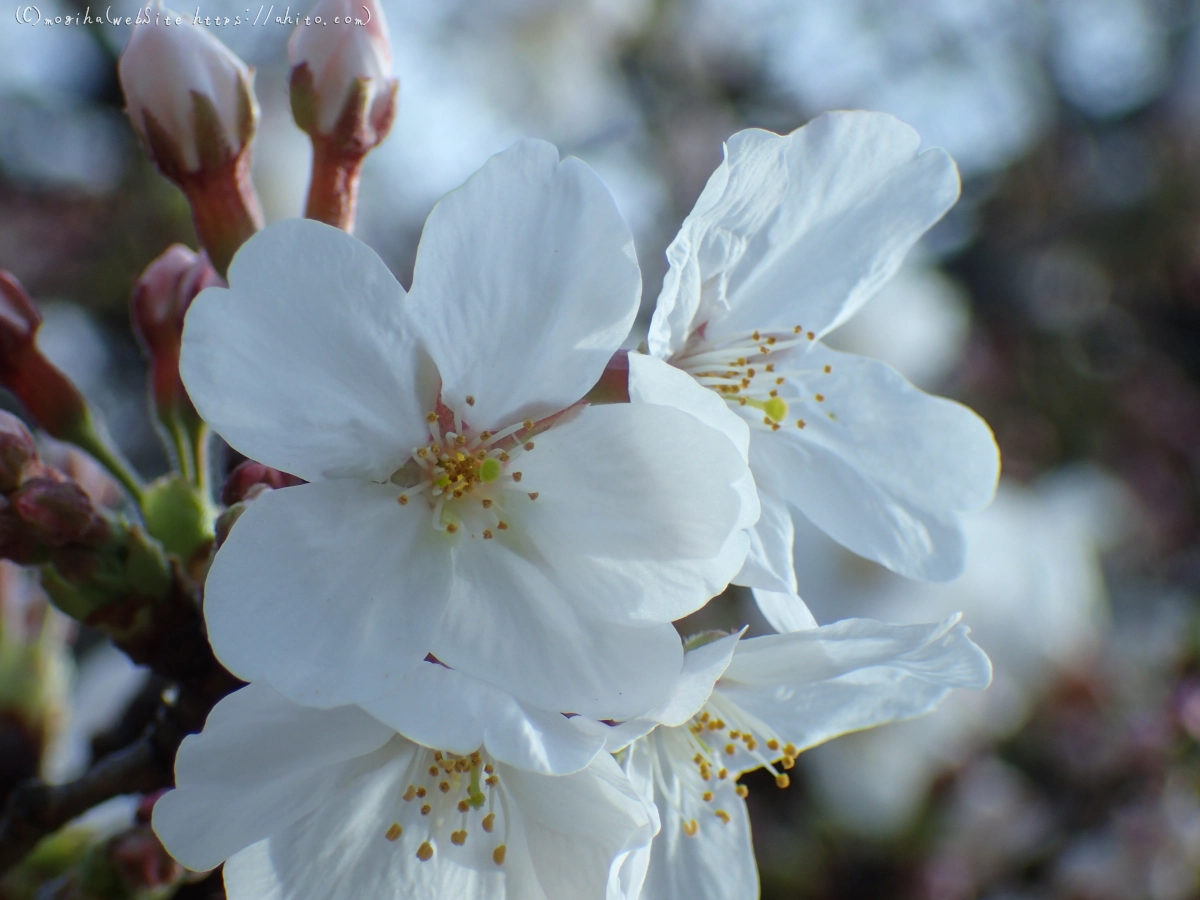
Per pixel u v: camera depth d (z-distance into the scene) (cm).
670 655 14
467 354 14
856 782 27
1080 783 28
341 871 14
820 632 14
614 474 14
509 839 14
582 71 41
